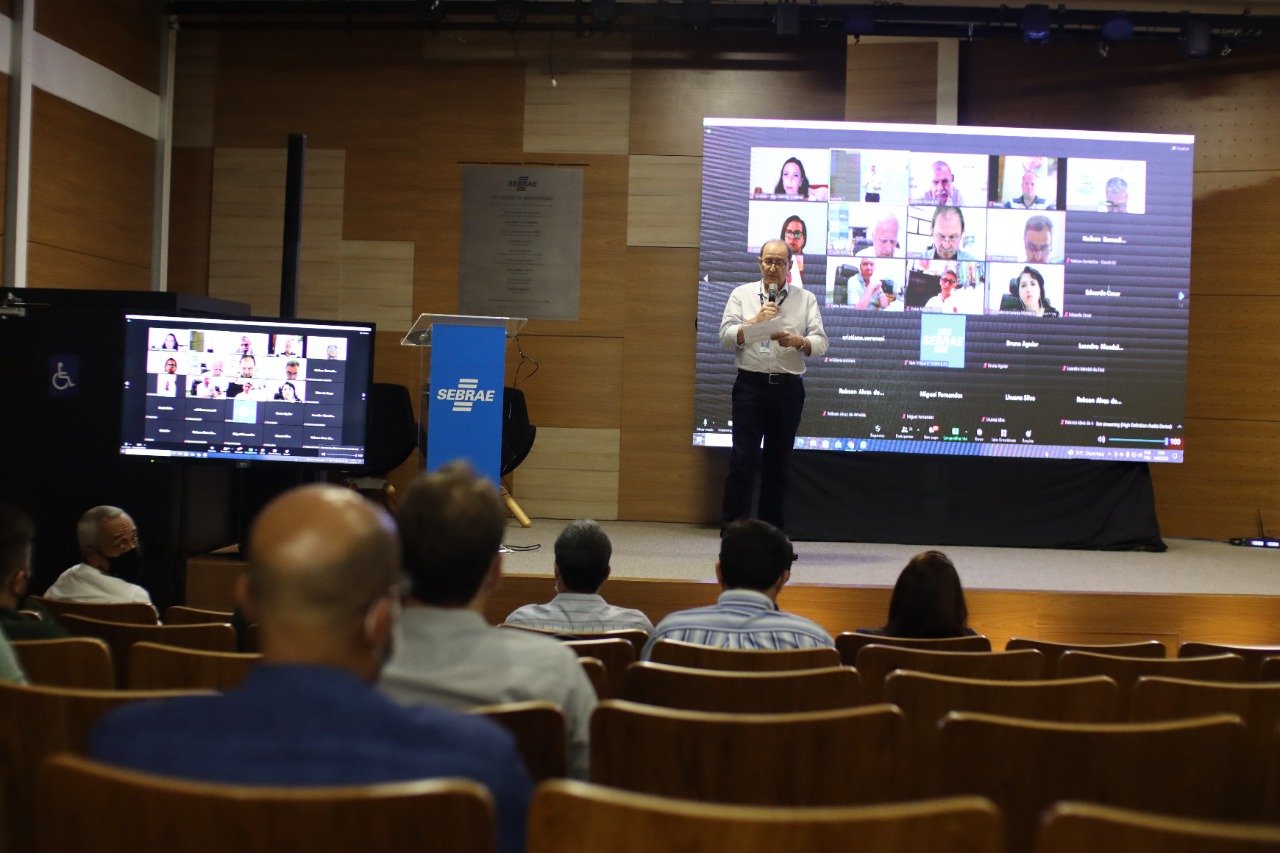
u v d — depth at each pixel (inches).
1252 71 307.7
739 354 232.7
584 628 124.1
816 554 259.8
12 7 260.1
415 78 321.1
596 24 309.6
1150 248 299.7
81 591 150.3
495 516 72.9
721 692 88.5
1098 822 42.2
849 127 301.0
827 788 69.2
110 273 299.1
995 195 299.9
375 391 272.7
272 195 323.0
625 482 316.8
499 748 49.4
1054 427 297.9
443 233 320.2
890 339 299.6
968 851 43.2
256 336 209.8
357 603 47.9
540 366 318.3
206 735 46.9
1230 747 67.1
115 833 43.5
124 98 303.6
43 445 213.3
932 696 89.1
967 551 279.0
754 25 305.9
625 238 318.0
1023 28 298.8
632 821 44.1
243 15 319.0
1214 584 224.2
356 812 42.5
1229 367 309.9
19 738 68.3
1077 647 134.3
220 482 228.5
